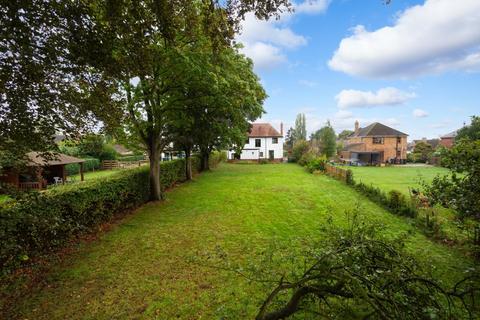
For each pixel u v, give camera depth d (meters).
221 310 4.23
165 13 4.85
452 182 5.66
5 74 4.38
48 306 4.57
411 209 9.76
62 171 24.16
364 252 2.27
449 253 6.57
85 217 7.99
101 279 5.48
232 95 12.62
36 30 4.44
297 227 8.86
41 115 5.05
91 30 4.80
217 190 16.16
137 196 11.80
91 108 5.91
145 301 4.72
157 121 12.12
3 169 4.99
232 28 4.86
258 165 37.00
